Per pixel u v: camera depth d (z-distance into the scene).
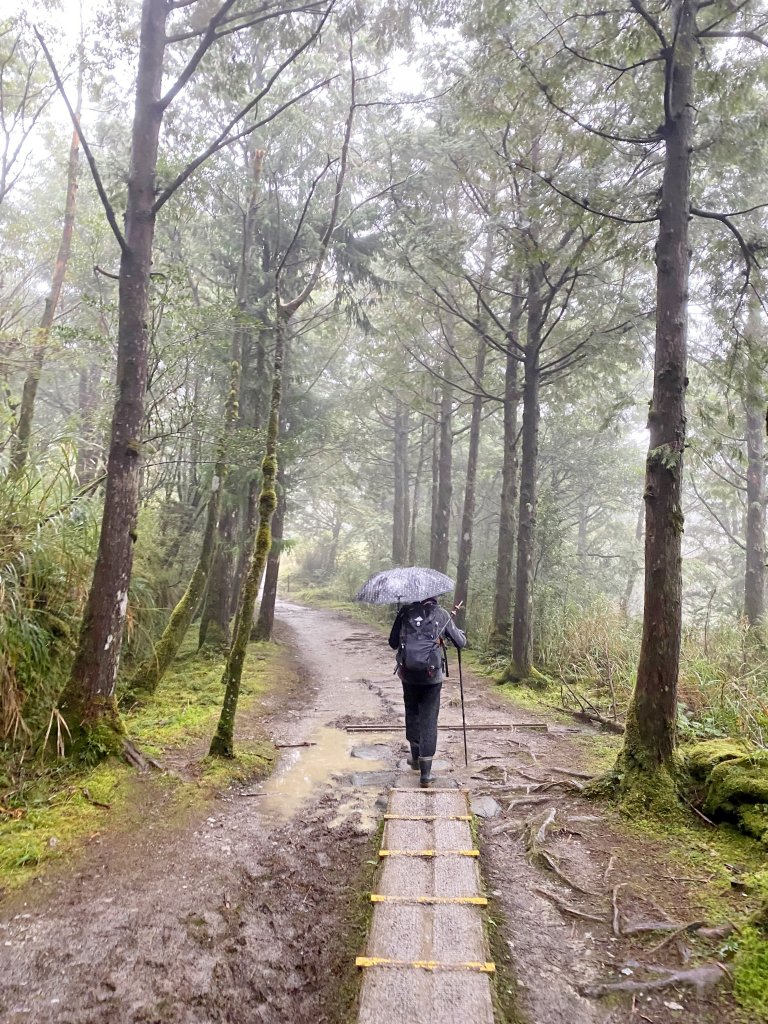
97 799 4.61
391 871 3.80
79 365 9.00
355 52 10.61
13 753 4.98
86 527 6.54
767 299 6.48
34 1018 2.60
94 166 5.24
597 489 22.80
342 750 6.58
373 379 19.70
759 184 8.19
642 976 2.91
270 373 13.12
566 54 6.27
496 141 9.49
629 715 5.10
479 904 3.43
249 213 11.57
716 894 3.53
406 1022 2.56
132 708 7.43
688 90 5.52
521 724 7.65
